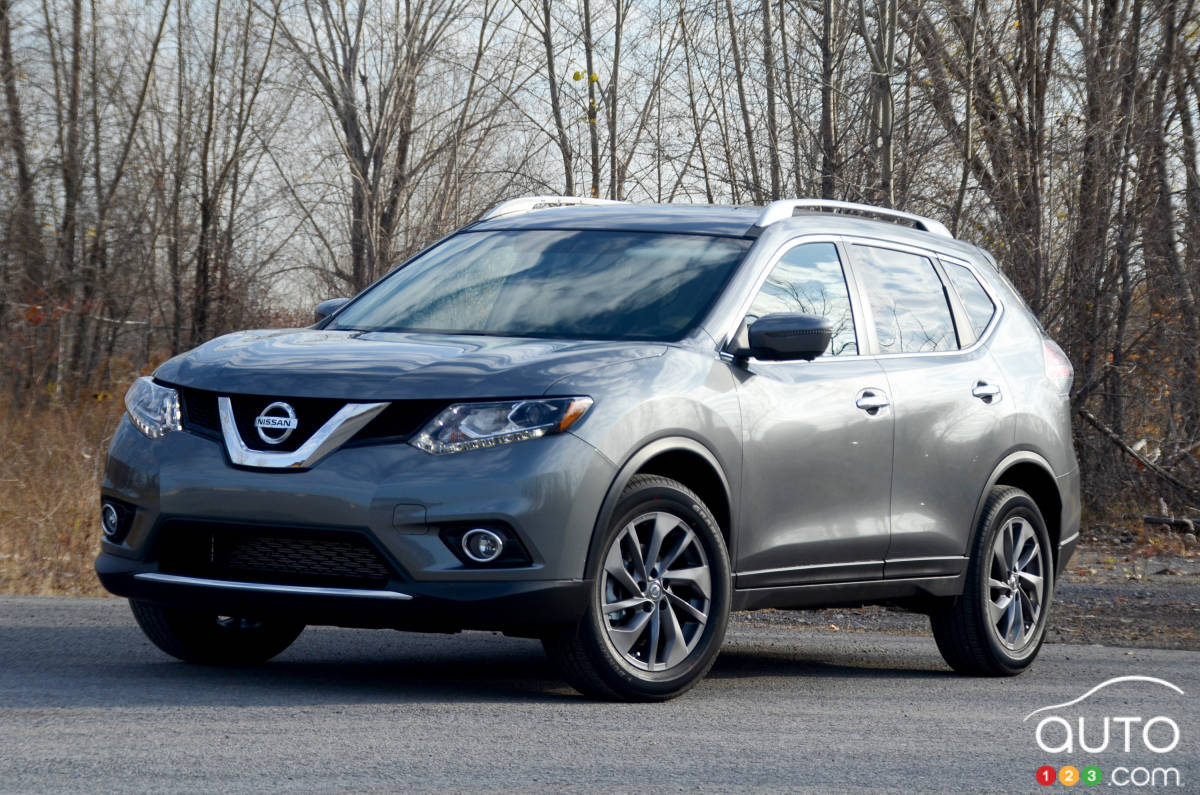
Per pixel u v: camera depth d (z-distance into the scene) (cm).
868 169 1950
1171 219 1831
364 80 2828
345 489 543
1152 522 1755
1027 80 1880
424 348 597
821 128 2005
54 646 721
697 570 608
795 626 1027
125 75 2408
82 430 1352
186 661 676
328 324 708
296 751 472
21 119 2284
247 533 557
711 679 704
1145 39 1864
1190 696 696
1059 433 828
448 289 702
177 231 2469
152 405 596
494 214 779
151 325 2386
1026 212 1823
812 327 618
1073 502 844
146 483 575
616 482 570
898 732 565
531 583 549
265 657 696
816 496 666
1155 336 1809
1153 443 1848
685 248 689
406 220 2795
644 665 594
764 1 2061
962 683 742
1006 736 569
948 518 744
